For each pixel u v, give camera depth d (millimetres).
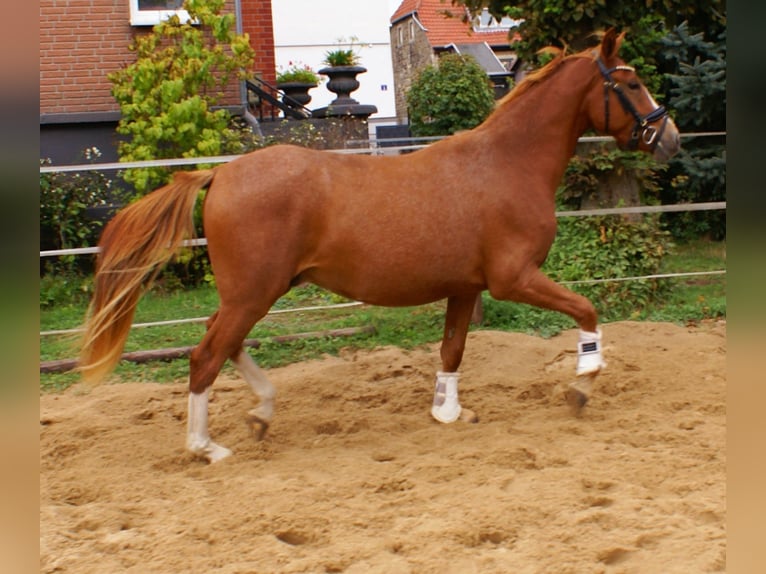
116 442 5461
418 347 7703
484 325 8234
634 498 4184
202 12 10453
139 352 7535
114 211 10773
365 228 5016
